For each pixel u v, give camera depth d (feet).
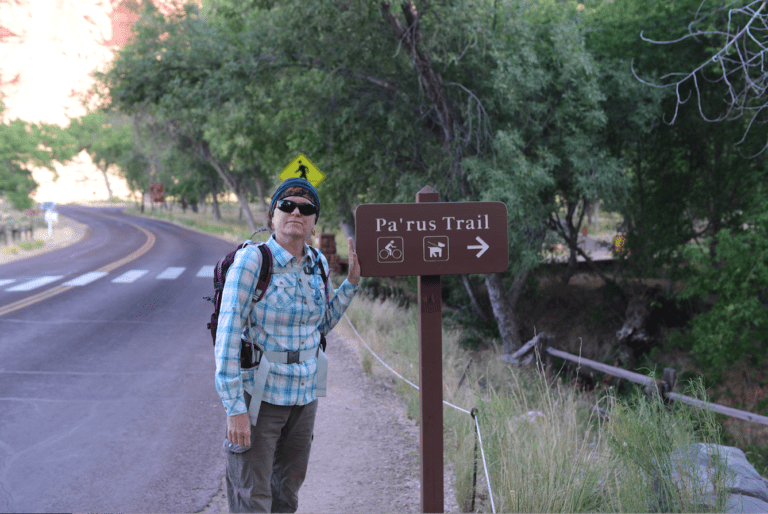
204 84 39.91
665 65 36.47
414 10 33.65
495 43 32.78
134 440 16.15
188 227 178.91
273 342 7.43
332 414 18.86
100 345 28.68
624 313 48.37
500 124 34.88
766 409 32.89
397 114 37.09
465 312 50.06
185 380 22.66
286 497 8.26
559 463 11.54
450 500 12.56
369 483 13.44
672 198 42.34
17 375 22.76
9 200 184.55
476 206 9.38
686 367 40.96
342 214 50.11
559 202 40.29
